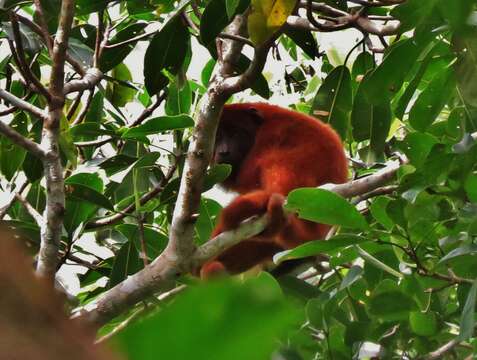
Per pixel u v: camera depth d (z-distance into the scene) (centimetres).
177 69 934
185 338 85
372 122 1003
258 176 1046
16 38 755
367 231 762
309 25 980
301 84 1330
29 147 748
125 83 1055
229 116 1127
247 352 86
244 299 86
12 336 82
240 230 816
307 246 720
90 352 84
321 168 999
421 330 836
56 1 951
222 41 963
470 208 761
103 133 970
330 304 819
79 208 909
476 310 795
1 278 83
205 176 780
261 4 702
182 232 766
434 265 791
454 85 845
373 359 883
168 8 967
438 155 752
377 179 883
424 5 697
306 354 810
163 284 766
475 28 595
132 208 970
